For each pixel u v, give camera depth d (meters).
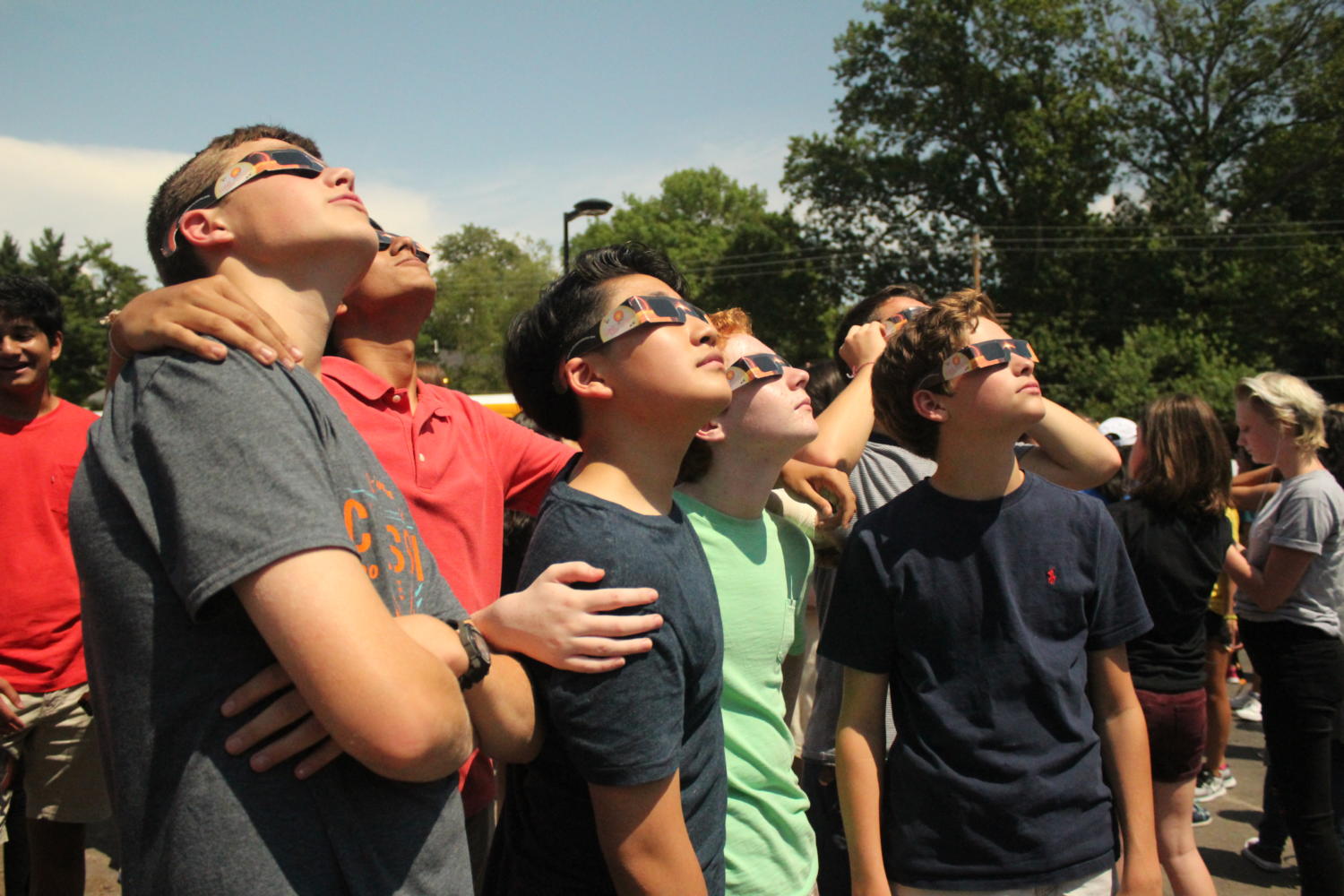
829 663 2.32
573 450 2.44
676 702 1.28
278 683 0.99
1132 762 2.00
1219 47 28.34
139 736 0.99
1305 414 3.24
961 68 29.95
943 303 2.01
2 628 2.82
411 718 0.93
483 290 51.94
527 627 1.23
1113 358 26.89
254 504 0.94
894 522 1.99
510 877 1.44
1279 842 3.64
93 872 3.73
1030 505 1.96
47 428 2.98
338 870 1.00
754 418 1.77
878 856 1.91
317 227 1.15
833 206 33.16
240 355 1.04
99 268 45.03
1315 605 3.09
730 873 1.69
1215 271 27.89
